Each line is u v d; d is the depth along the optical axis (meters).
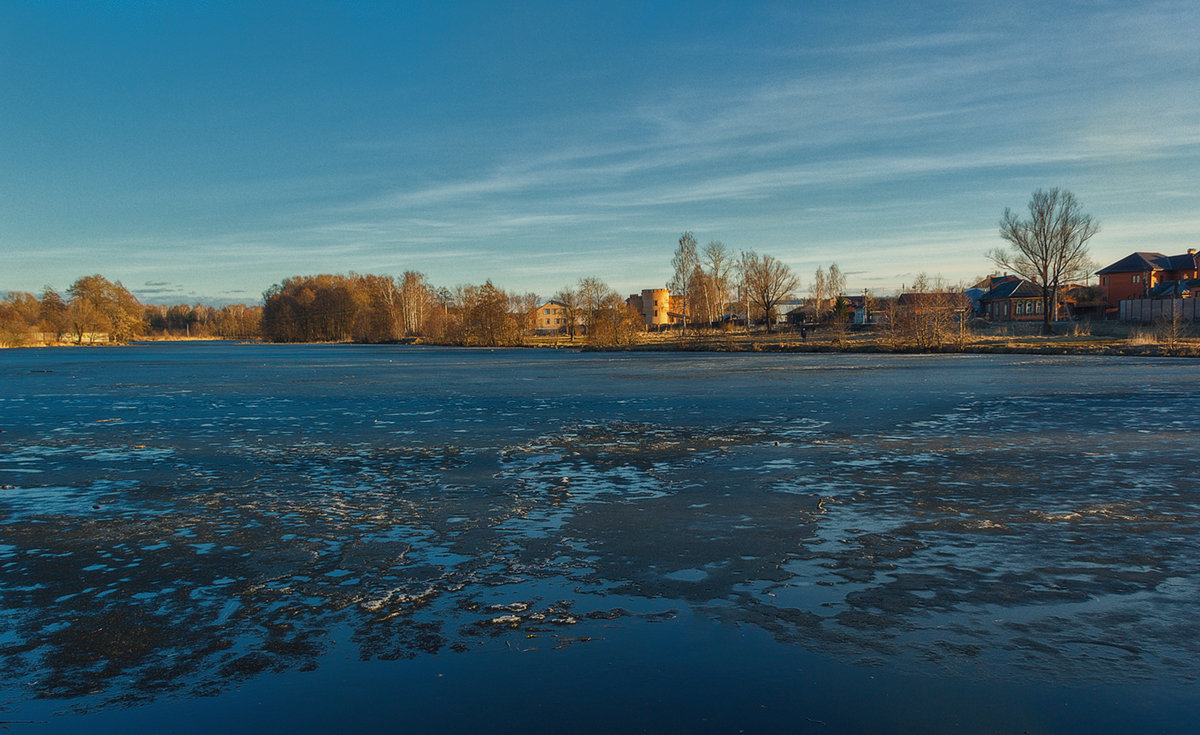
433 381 41.56
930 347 60.69
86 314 157.12
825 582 8.37
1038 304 100.44
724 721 5.46
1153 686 5.89
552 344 102.31
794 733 5.29
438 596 8.18
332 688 6.10
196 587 8.64
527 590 8.31
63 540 10.71
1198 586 8.04
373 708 5.76
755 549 9.66
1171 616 7.24
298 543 10.35
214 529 11.18
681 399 28.91
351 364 63.94
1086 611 7.39
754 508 11.85
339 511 12.16
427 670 6.39
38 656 6.85
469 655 6.67
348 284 172.50
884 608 7.56
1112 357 49.88
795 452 16.91
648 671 6.28
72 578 9.05
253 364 67.12
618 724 5.45
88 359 83.69
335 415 25.81
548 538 10.34
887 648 6.64
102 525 11.52
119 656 6.82
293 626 7.43
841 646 6.70
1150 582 8.19
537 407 27.09
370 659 6.64
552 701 5.80
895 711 5.57
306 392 35.97
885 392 30.11
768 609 7.59
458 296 143.00
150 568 9.38
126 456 17.92
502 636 7.07
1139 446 16.86
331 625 7.43
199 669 6.52
